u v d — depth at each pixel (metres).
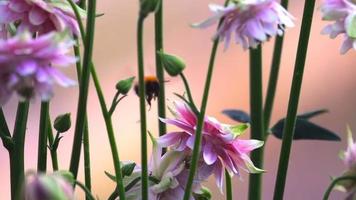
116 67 0.96
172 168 0.49
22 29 0.45
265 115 0.58
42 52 0.37
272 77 0.58
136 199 0.49
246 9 0.42
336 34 0.50
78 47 0.48
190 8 0.98
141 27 0.41
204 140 0.47
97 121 0.97
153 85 0.55
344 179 0.52
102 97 0.45
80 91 0.45
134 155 0.98
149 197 0.49
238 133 0.47
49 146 0.52
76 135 0.46
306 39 0.50
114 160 0.45
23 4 0.45
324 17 0.50
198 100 0.99
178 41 0.99
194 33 0.99
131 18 0.96
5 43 0.37
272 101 0.58
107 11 0.95
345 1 0.50
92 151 0.97
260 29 0.43
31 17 0.44
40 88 0.38
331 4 0.50
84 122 0.47
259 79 0.55
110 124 0.45
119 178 0.45
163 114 0.54
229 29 0.43
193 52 0.99
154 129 0.97
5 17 0.45
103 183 0.98
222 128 0.47
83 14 0.46
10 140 0.49
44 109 0.48
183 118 0.48
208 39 0.99
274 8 0.44
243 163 0.48
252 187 0.56
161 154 0.50
